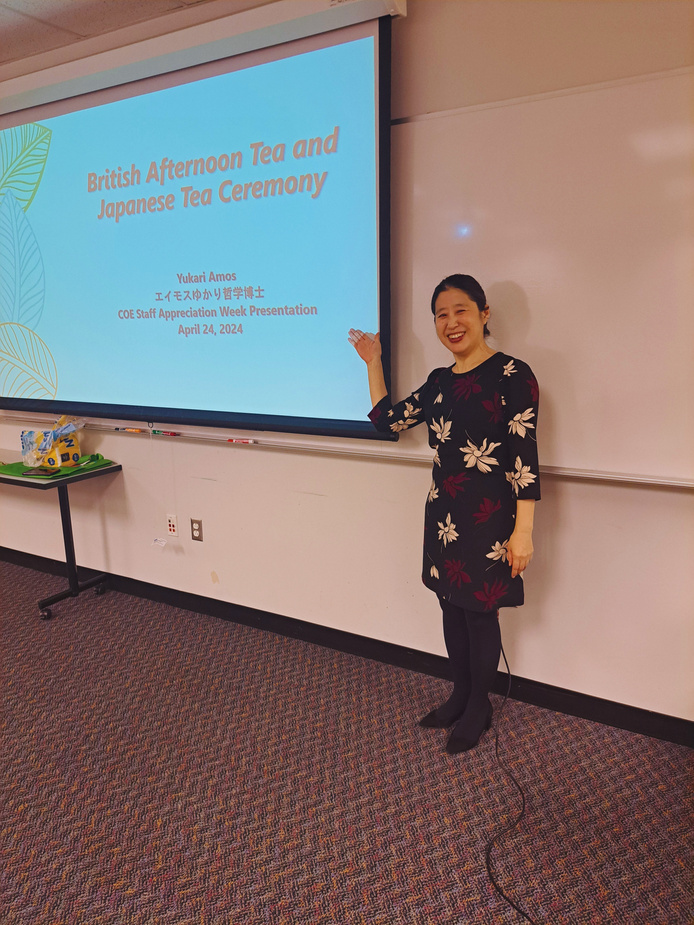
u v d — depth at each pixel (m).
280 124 2.17
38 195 2.78
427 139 1.98
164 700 2.27
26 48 2.65
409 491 2.27
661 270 1.74
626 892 1.50
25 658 2.54
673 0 1.60
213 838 1.69
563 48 1.75
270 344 2.36
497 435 1.79
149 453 2.84
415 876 1.56
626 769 1.90
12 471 2.82
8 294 2.98
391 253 2.11
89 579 3.21
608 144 1.74
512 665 2.22
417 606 2.36
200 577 2.86
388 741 2.04
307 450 2.42
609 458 1.91
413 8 1.93
